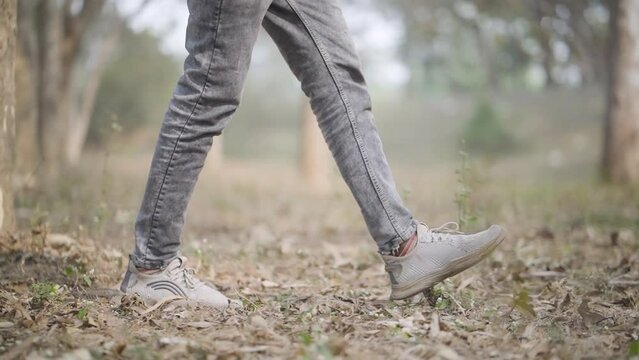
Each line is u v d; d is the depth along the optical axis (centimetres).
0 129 423
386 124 3253
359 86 335
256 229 681
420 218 831
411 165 2484
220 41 315
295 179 1792
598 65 2152
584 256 530
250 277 442
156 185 329
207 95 320
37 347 272
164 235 336
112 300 342
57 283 378
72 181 948
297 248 582
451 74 4378
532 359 270
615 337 297
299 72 334
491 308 346
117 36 1709
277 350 272
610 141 1389
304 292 398
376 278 451
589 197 1059
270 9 327
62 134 1451
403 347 280
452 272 336
